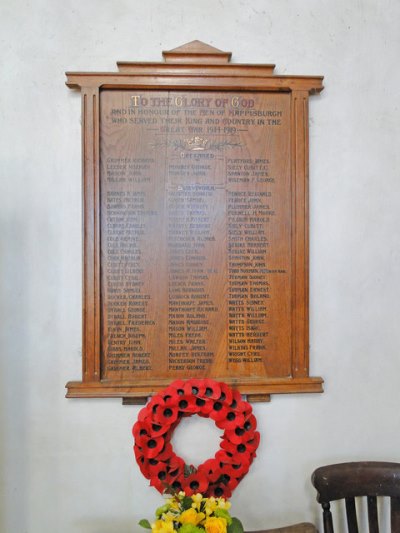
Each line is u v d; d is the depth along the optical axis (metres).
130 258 1.28
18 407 1.28
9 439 1.28
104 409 1.29
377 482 1.20
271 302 1.31
